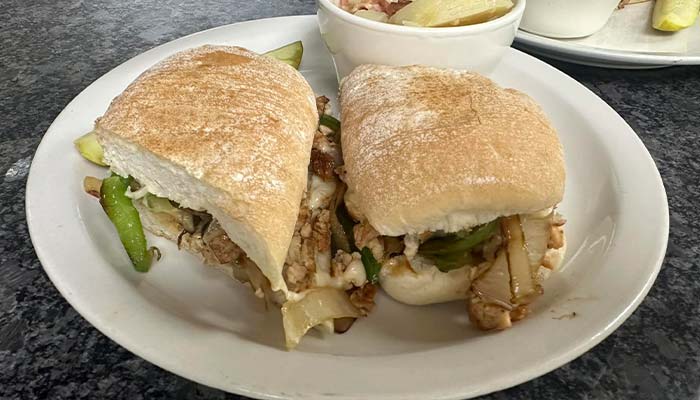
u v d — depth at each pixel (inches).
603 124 10.2
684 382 6.6
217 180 7.1
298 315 7.2
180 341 6.2
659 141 11.0
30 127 10.4
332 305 7.4
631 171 9.0
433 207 7.2
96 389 6.3
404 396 5.6
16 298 7.3
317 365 6.0
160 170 7.6
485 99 8.4
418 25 9.9
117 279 7.0
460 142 7.5
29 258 7.8
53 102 11.1
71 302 6.5
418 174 7.3
